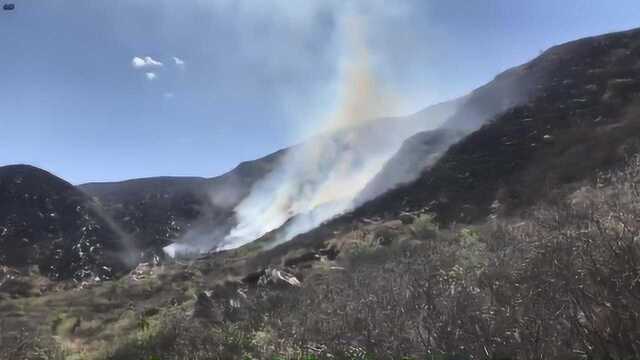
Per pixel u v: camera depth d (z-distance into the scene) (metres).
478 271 7.05
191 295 18.14
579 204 10.20
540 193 17.11
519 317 4.61
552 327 4.23
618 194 9.57
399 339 5.50
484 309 5.11
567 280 4.61
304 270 16.86
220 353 8.69
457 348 4.71
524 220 12.24
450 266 8.77
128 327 14.85
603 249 4.94
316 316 8.20
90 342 14.37
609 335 3.75
